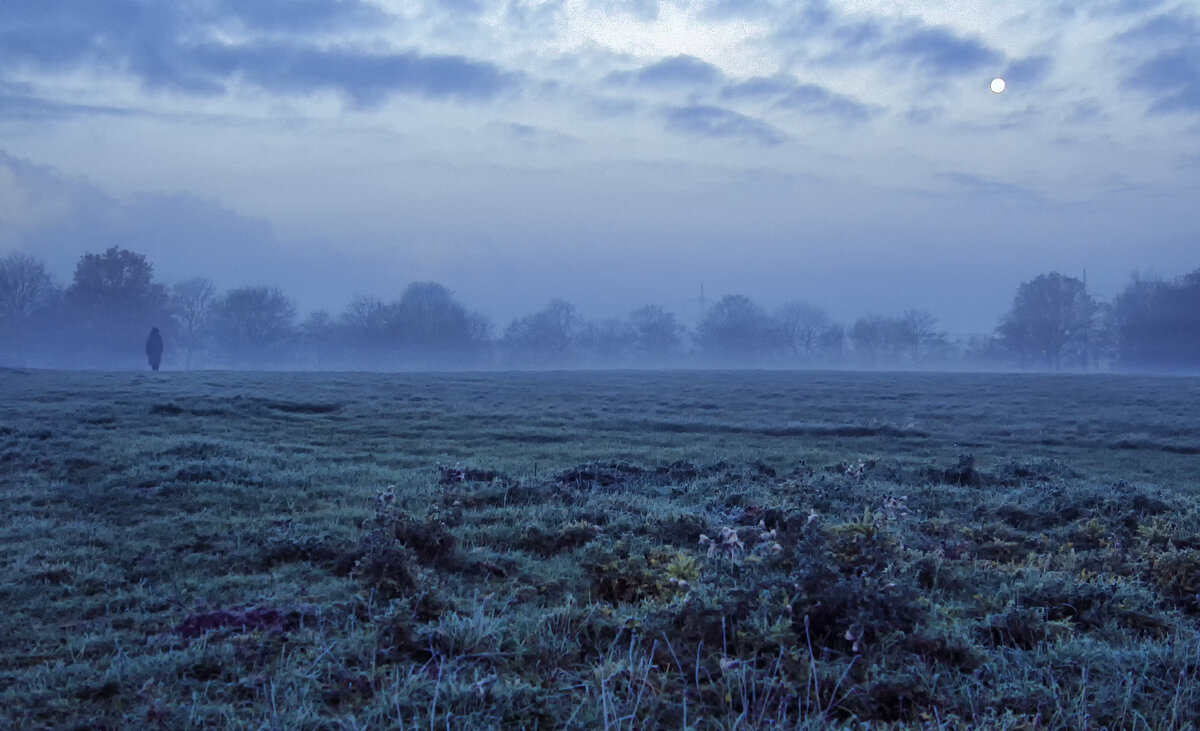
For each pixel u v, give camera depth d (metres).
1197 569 9.04
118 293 92.50
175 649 6.51
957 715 5.66
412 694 5.60
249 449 16.67
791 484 13.93
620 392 39.12
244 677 5.95
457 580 8.59
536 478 14.41
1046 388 46.66
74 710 5.50
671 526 10.88
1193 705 5.87
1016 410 33.25
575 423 25.55
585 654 6.66
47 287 95.62
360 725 5.23
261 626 6.96
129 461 14.65
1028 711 5.76
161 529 10.26
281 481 13.41
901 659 6.29
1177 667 6.43
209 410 23.92
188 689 5.83
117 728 5.28
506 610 7.64
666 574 8.15
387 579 7.94
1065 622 7.39
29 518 10.63
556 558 9.66
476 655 6.35
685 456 19.27
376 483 13.91
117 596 7.79
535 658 6.45
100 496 11.86
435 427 23.44
